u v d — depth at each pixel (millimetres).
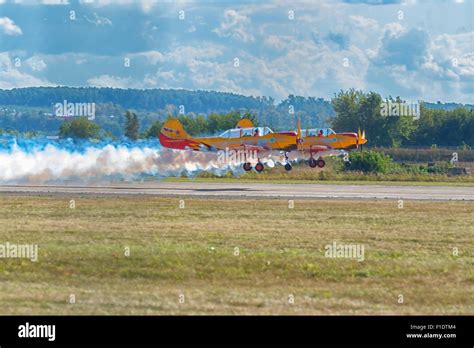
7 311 32062
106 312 32062
